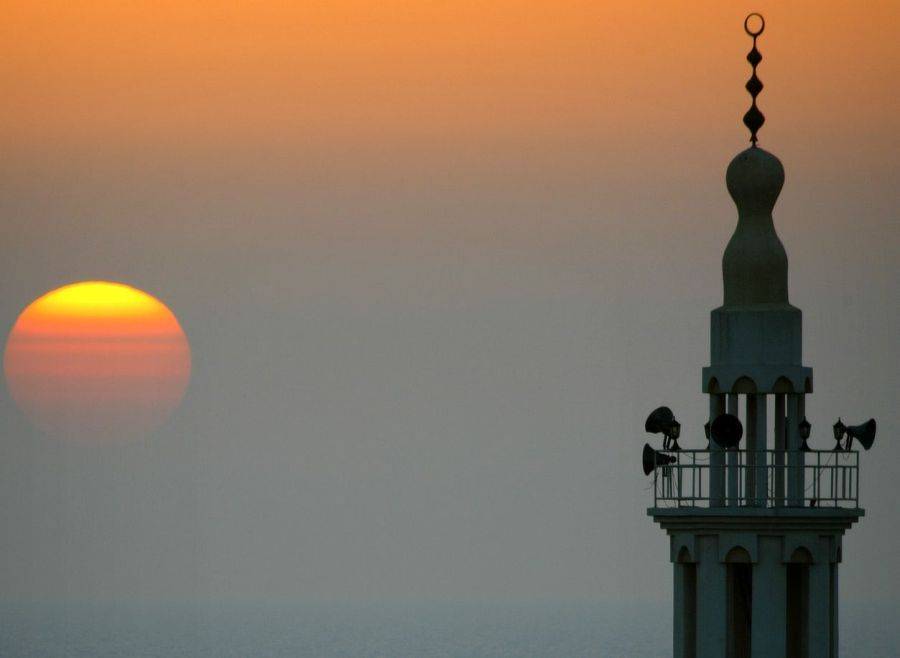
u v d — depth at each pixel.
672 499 150.75
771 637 147.75
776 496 149.75
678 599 151.62
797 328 149.75
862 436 149.75
